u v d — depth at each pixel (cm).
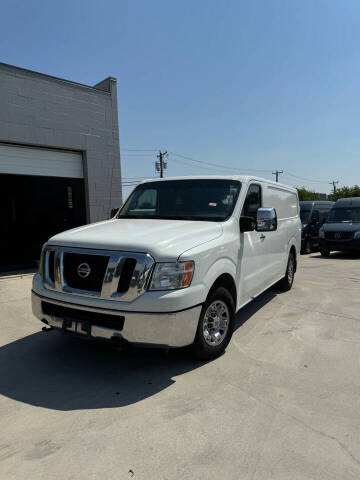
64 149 1020
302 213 1641
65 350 455
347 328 533
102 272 368
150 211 527
